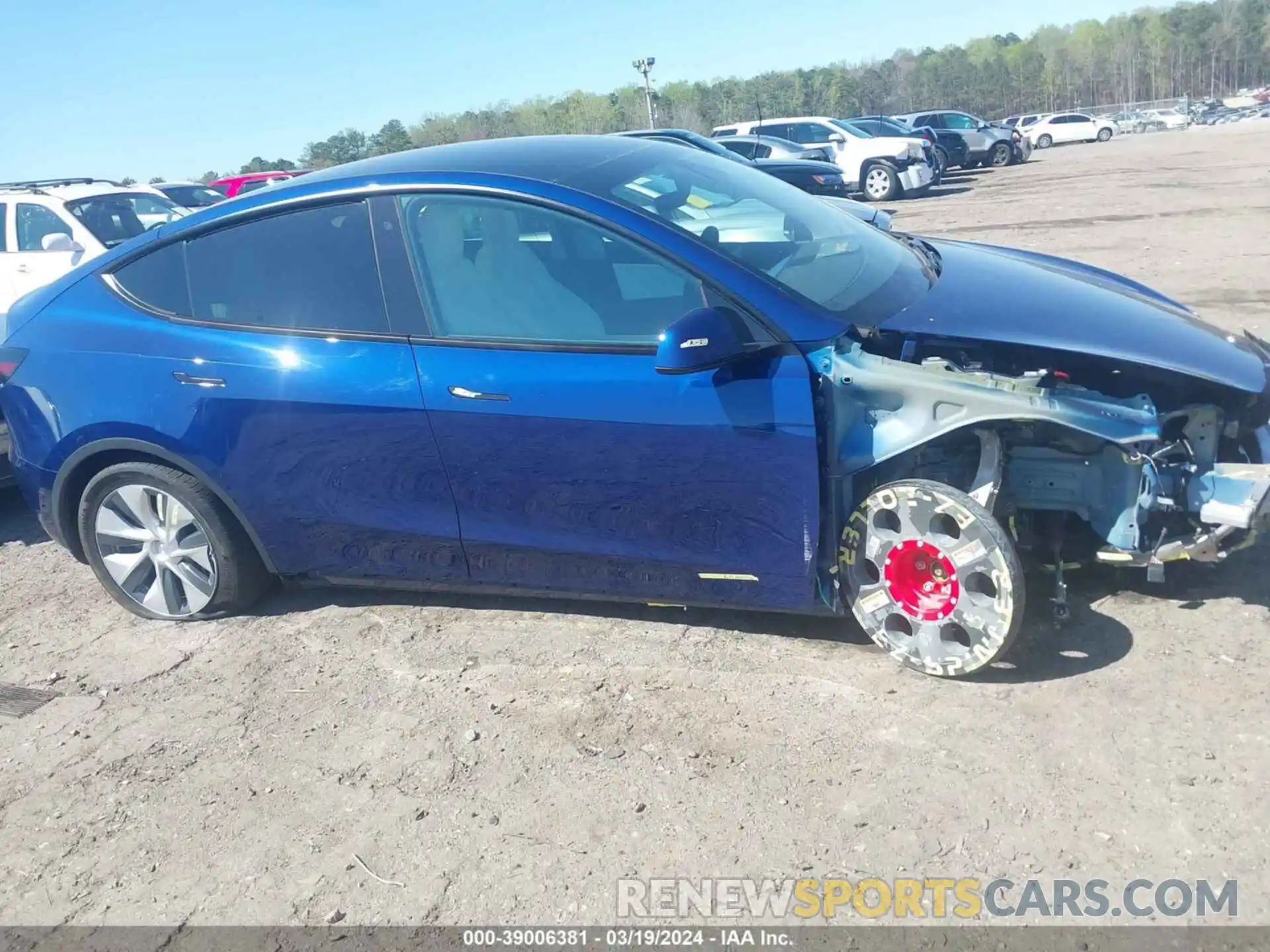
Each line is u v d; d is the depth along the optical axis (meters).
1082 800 2.72
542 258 3.47
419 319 3.59
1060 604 3.39
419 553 3.84
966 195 19.20
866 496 3.38
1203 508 3.12
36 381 4.11
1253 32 119.12
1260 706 2.98
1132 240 11.22
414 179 3.64
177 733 3.52
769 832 2.75
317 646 3.98
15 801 3.26
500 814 2.94
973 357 3.35
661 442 3.30
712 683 3.43
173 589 4.23
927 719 3.11
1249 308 7.59
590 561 3.61
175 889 2.81
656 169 3.90
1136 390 3.38
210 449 3.87
